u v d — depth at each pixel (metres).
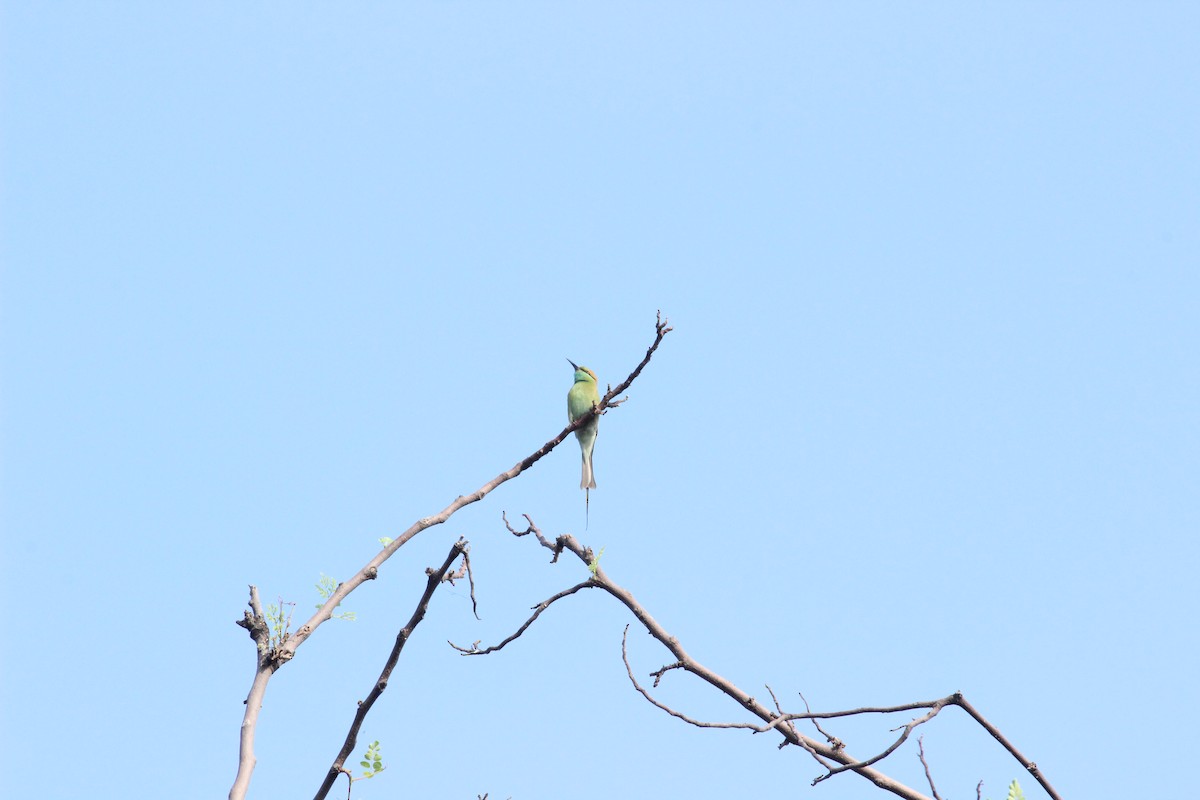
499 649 13.07
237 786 8.63
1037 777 10.63
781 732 11.60
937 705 10.56
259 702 9.34
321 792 9.89
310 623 9.92
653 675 12.32
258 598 9.97
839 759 11.43
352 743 10.05
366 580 10.49
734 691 12.36
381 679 10.20
